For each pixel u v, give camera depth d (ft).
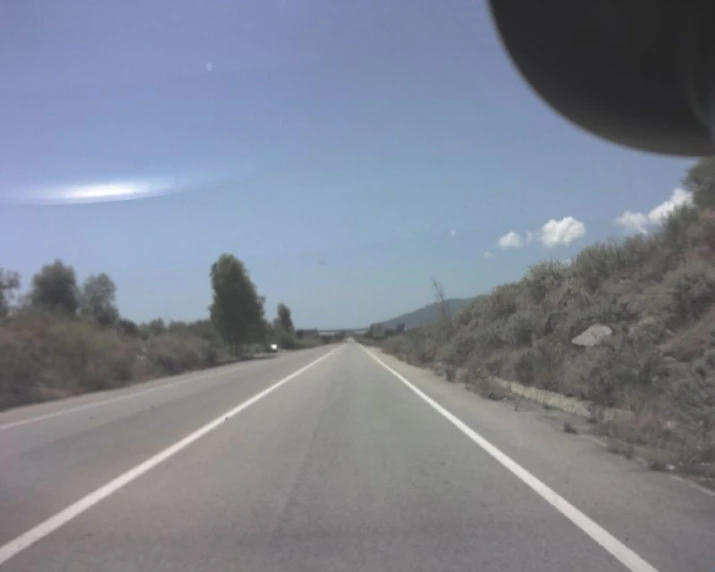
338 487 29.32
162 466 34.76
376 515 24.75
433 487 28.86
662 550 20.18
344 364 148.46
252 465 34.53
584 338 65.46
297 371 123.95
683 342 49.57
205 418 55.21
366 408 59.00
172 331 243.60
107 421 55.47
